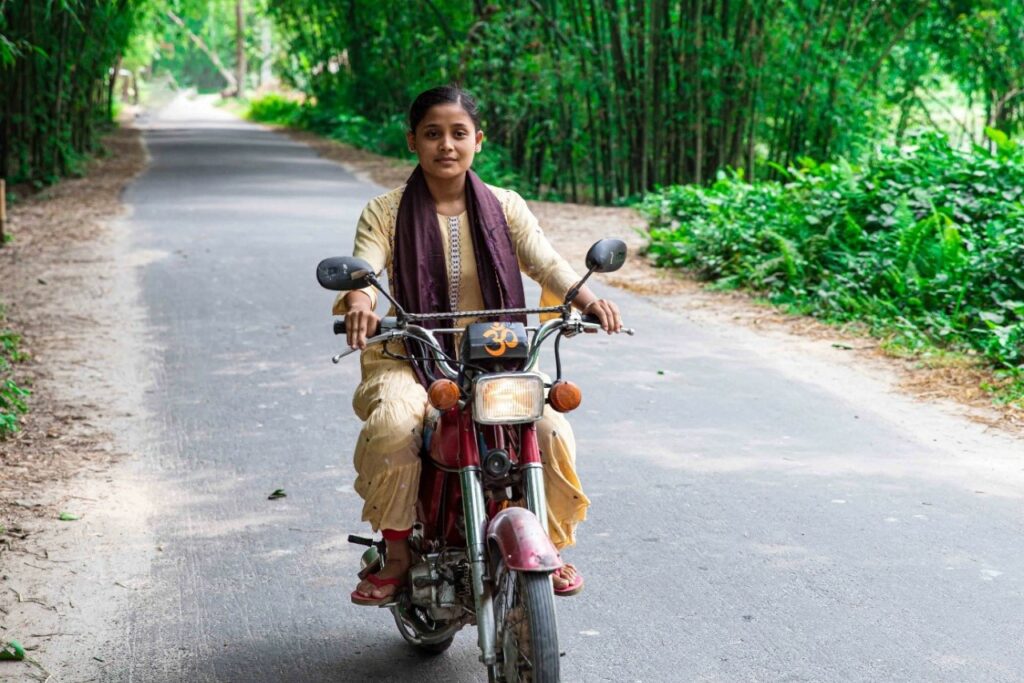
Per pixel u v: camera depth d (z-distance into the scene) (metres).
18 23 19.80
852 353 8.44
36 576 4.67
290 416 6.88
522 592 3.16
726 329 9.29
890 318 9.28
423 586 3.57
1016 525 5.17
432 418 3.54
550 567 3.08
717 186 14.89
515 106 21.52
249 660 4.04
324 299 10.12
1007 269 9.09
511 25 21.17
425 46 26.08
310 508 5.45
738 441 6.40
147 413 6.93
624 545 4.98
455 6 25.11
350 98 35.56
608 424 6.71
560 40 21.00
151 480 5.82
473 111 3.72
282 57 49.56
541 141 22.89
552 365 8.04
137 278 10.95
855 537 5.04
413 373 3.68
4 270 11.27
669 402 7.16
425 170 3.71
